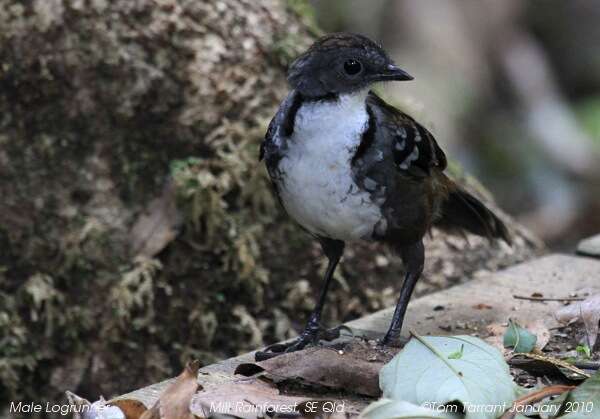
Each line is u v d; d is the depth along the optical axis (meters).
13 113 10.11
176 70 10.46
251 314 10.45
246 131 10.57
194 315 10.20
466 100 18.59
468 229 9.22
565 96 21.50
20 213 10.08
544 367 7.32
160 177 10.36
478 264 10.98
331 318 10.60
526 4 21.33
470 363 6.75
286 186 7.73
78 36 10.20
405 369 6.75
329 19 18.25
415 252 8.06
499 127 19.27
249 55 10.80
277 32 11.05
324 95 7.54
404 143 7.72
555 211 18.42
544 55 21.05
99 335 10.05
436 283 10.74
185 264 10.28
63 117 10.20
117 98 10.28
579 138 19.41
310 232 8.11
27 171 10.12
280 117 7.70
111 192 10.25
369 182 7.61
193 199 10.19
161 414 6.26
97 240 10.11
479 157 18.75
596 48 21.52
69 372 10.02
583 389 6.53
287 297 10.55
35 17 10.08
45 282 9.98
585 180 18.91
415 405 6.38
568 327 8.24
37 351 9.96
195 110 10.48
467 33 19.31
